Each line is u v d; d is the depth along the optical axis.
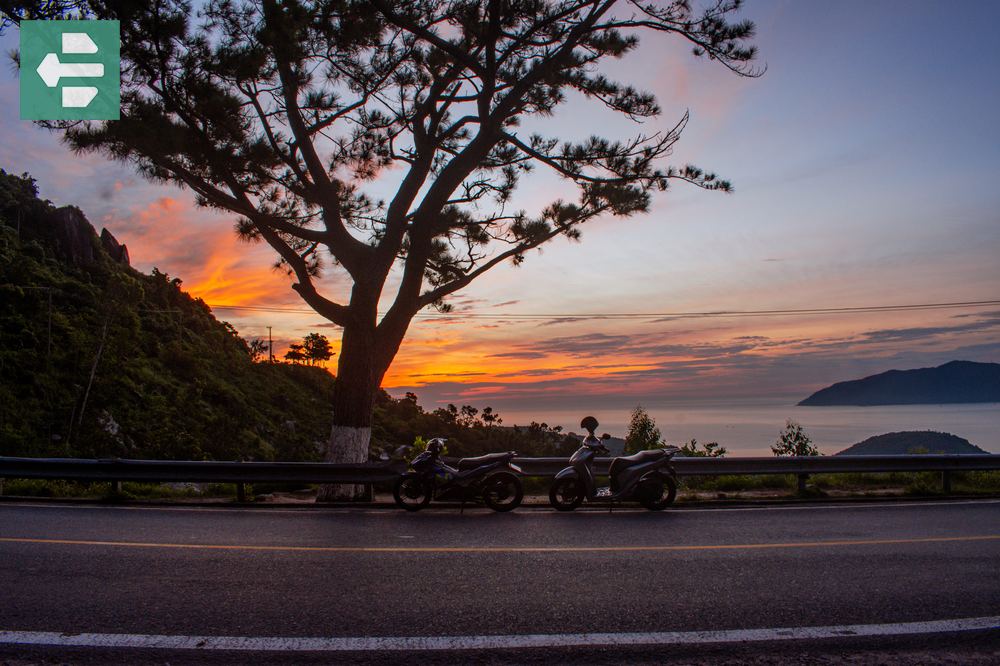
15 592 5.25
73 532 7.93
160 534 7.83
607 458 10.89
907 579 5.87
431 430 105.88
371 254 13.13
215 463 10.75
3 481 11.71
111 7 10.41
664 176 13.51
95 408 71.38
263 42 11.12
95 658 3.96
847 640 4.38
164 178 12.16
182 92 11.41
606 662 4.02
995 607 5.06
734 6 12.48
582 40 13.15
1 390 65.88
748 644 4.30
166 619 4.64
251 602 5.05
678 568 6.21
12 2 10.03
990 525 8.77
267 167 12.30
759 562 6.47
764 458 11.59
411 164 14.55
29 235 106.94
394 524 8.74
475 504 10.80
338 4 11.89
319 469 10.80
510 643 4.25
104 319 87.19
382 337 13.09
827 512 10.00
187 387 92.19
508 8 11.65
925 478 13.75
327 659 3.98
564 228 14.24
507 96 12.80
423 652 4.09
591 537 7.80
